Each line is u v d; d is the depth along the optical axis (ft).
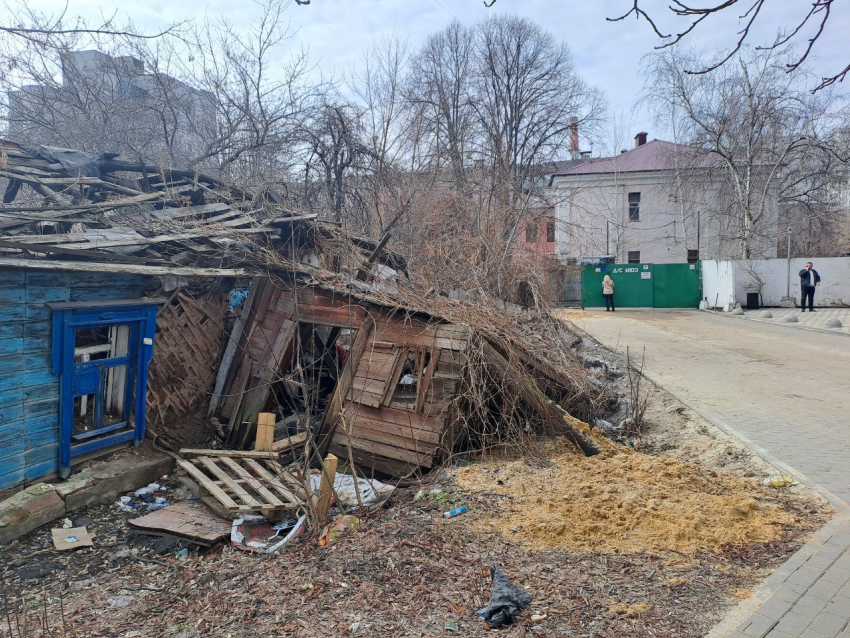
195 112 57.52
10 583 16.08
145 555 17.66
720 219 106.11
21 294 19.62
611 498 17.53
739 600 12.19
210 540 17.72
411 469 23.13
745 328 61.93
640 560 14.12
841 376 36.40
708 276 88.84
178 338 27.40
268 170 50.19
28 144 33.78
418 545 15.02
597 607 12.07
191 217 30.14
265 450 23.49
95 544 18.43
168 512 19.88
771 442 23.16
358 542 15.66
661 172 108.27
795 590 12.44
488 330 25.43
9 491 19.45
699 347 48.52
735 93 84.33
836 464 20.48
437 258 41.09
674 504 17.11
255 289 29.07
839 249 118.52
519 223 49.37
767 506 17.24
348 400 25.64
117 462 22.80
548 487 18.85
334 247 33.58
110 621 13.39
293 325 27.55
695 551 14.51
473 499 18.24
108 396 23.86
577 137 102.12
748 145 86.38
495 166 57.11
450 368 23.57
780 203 103.91
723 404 29.53
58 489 20.15
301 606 12.60
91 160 32.22
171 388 27.04
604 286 85.46
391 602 12.48
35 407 20.17
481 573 13.57
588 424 24.90
